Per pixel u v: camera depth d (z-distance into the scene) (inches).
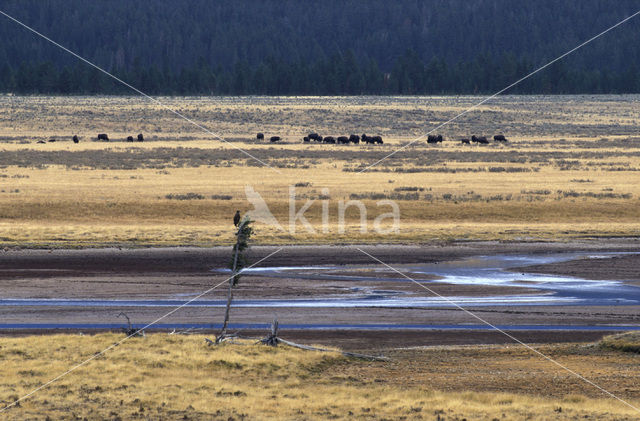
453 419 1841.8
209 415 1863.9
